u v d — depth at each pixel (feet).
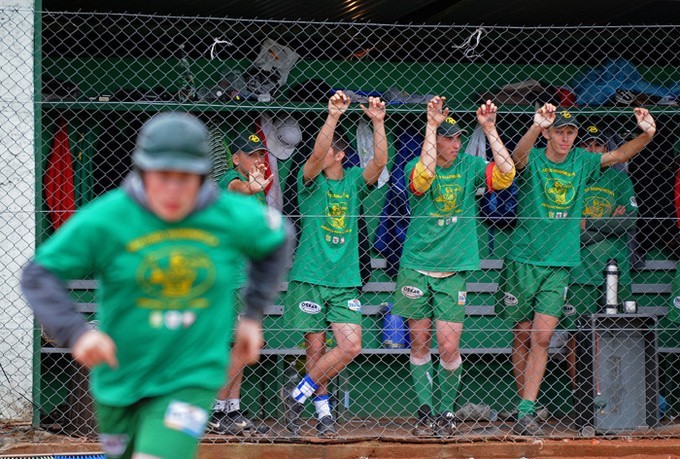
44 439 62.75
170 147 31.04
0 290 64.95
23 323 65.16
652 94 80.02
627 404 68.49
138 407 34.06
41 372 71.97
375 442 64.64
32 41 65.51
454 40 82.23
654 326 68.74
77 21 76.43
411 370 68.28
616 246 74.90
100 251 32.14
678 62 84.48
